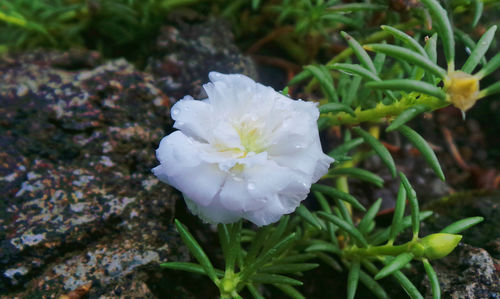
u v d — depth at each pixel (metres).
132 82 0.18
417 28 0.18
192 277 0.16
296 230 0.17
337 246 0.16
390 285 0.16
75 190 0.15
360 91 0.18
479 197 0.18
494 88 0.11
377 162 0.23
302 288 0.17
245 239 0.16
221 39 0.21
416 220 0.13
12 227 0.14
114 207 0.15
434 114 0.26
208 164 0.11
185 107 0.12
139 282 0.14
